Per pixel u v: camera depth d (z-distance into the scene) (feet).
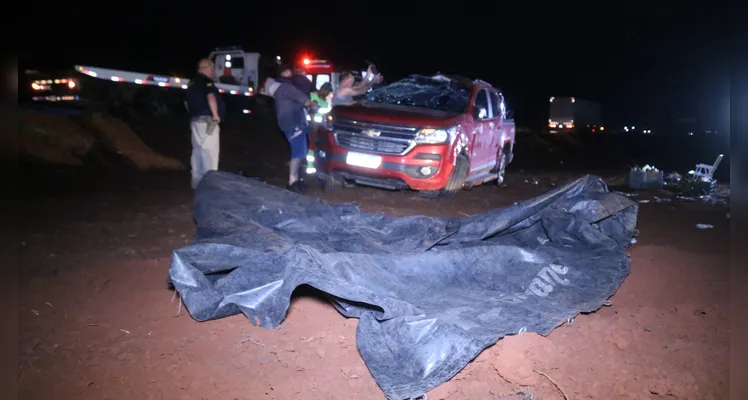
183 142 55.47
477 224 22.72
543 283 19.22
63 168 38.06
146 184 35.99
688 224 30.94
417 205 33.32
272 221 23.31
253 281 17.22
